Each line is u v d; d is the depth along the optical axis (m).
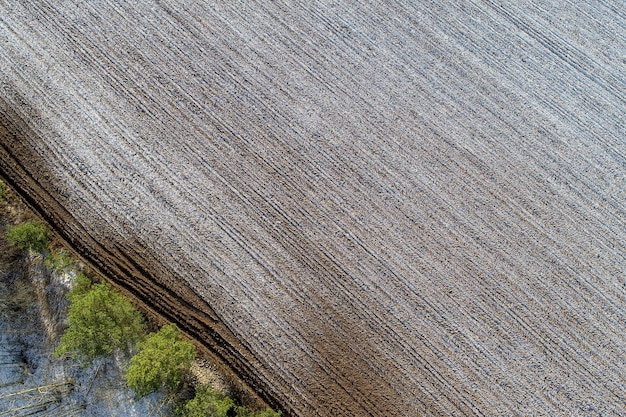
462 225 12.60
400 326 11.99
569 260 12.54
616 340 12.17
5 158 12.33
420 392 11.74
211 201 12.33
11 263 11.50
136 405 11.05
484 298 12.24
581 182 12.98
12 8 13.30
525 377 11.90
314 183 12.62
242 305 11.86
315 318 11.91
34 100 12.66
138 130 12.62
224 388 11.44
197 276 11.92
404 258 12.34
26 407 10.86
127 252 11.96
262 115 12.94
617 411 11.83
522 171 12.98
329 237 12.34
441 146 13.03
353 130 12.99
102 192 12.20
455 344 11.97
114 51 13.11
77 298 11.01
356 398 11.66
